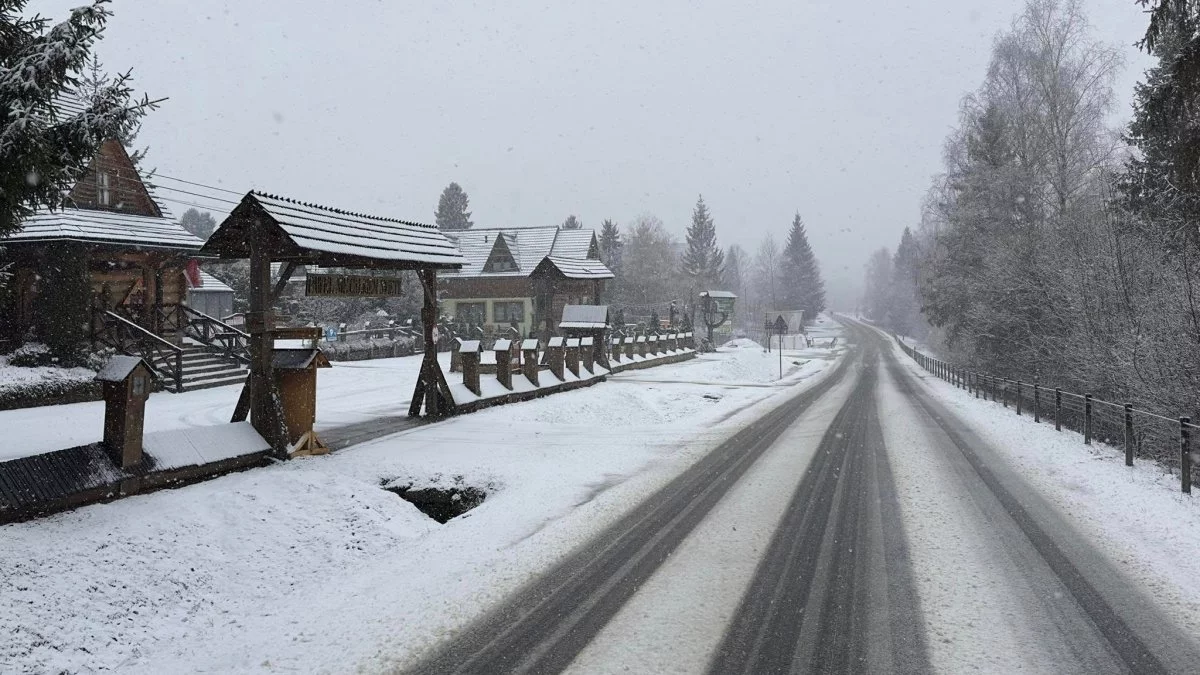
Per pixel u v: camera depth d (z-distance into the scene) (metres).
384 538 8.55
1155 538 7.85
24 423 14.21
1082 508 9.22
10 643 5.30
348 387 23.06
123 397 8.43
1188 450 10.12
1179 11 13.87
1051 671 4.80
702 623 5.64
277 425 10.88
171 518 7.73
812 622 5.64
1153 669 4.83
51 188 8.62
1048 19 31.27
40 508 7.33
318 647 5.38
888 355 65.56
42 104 8.06
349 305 45.66
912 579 6.59
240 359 24.34
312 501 9.02
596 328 30.78
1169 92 14.84
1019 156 34.66
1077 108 31.28
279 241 11.22
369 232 13.82
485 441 13.71
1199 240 17.25
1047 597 6.13
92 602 6.07
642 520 8.72
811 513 9.02
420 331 40.88
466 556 7.46
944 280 38.91
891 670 4.84
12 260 19.34
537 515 8.99
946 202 40.88
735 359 40.03
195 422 14.99
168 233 22.53
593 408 19.30
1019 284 29.81
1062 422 22.55
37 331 19.19
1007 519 8.69
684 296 86.81
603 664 4.96
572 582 6.61
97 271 22.44
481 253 54.31
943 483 10.80
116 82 8.46
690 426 17.45
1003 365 33.03
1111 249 21.39
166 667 5.21
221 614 6.42
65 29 7.69
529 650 5.21
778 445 14.45
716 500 9.73
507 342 19.80
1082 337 22.72
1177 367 15.76
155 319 23.31
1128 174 22.52
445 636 5.49
